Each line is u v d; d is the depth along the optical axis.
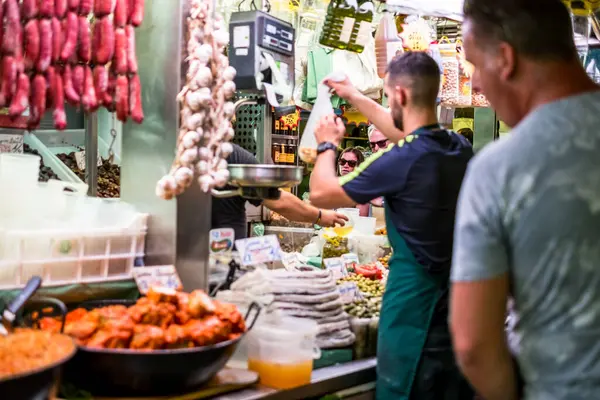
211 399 2.10
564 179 1.42
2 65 2.25
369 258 3.98
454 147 2.55
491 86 1.65
